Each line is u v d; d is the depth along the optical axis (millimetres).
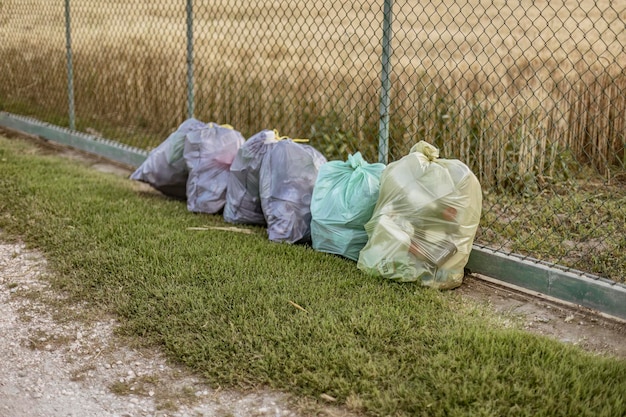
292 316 4016
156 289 4398
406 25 10188
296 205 5254
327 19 9969
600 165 7066
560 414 3127
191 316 4066
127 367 3721
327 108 7543
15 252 5145
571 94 7074
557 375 3369
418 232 4504
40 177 6719
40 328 4121
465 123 6680
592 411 3125
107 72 9773
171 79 8969
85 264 4809
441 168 4547
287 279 4492
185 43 9188
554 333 4027
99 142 7895
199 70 8703
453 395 3242
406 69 7566
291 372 3500
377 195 4859
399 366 3545
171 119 9039
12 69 10242
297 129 7844
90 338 4004
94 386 3572
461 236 4512
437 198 4465
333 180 5152
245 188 5617
